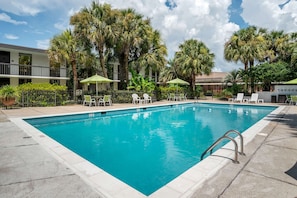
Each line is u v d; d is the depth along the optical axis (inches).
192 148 249.9
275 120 351.6
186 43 957.2
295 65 754.2
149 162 203.0
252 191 111.9
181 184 120.6
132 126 383.9
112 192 110.5
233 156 167.3
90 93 666.2
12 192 108.2
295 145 198.8
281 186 117.1
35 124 371.9
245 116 515.5
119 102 710.5
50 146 191.3
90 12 657.0
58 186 115.6
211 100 879.1
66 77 873.5
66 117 418.6
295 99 657.6
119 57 801.6
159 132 335.9
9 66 735.7
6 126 282.5
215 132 337.4
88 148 248.4
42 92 563.8
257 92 824.9
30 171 135.6
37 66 768.9
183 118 481.4
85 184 118.6
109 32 649.6
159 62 779.4
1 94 477.7
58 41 610.2
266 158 162.4
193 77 961.5
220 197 106.3
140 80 746.8
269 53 884.0
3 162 151.2
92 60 717.3
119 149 245.1
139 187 152.2
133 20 717.3
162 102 766.5
